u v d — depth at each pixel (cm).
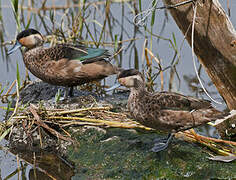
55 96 915
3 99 987
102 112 858
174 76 1070
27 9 1384
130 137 783
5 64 1134
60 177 727
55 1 1437
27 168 757
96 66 885
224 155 716
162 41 1202
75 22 1220
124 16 1341
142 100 722
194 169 690
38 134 818
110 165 726
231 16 1166
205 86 1023
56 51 894
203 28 749
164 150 728
